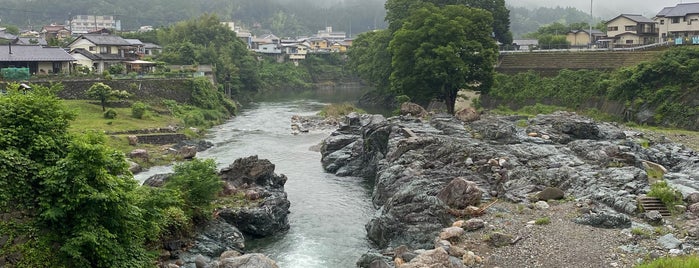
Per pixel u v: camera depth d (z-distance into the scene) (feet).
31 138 66.49
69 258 64.18
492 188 109.50
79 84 221.66
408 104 208.03
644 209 89.86
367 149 157.07
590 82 238.68
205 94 265.75
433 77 216.74
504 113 235.81
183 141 181.78
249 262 72.90
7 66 231.09
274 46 556.92
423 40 225.35
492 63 225.56
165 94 248.93
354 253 91.20
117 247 66.33
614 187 100.27
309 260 88.12
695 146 153.69
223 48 386.93
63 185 63.36
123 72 273.13
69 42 351.05
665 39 273.95
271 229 100.78
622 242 77.87
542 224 86.63
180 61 342.44
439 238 83.25
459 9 233.35
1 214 63.21
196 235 90.02
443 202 96.63
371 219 104.12
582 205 94.32
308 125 235.61
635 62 234.58
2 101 67.51
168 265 77.66
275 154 176.04
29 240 63.16
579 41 351.87
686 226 82.99
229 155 171.01
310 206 119.96
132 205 70.13
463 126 164.45
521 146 132.05
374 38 349.41
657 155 135.23
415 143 136.46
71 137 69.92
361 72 363.56
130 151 158.51
